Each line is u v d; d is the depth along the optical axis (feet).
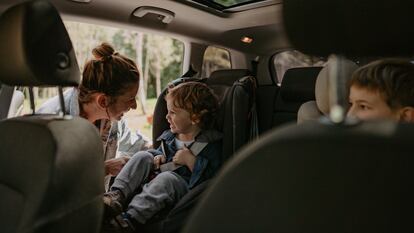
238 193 1.85
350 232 1.68
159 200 5.33
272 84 10.15
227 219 1.90
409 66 3.40
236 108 6.09
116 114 5.51
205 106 6.08
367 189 1.63
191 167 5.95
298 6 2.00
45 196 2.87
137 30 7.48
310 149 1.70
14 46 3.14
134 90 5.43
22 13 3.14
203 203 1.95
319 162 1.69
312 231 1.75
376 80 3.36
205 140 6.07
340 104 1.85
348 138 1.65
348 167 1.65
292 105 8.73
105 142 6.06
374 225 1.64
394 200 1.59
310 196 1.73
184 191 5.66
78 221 3.29
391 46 1.88
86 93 5.19
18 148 3.22
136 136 7.09
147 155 6.02
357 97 3.50
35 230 2.80
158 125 6.95
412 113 3.30
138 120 10.00
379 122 1.77
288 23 2.04
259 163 1.80
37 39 3.21
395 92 3.30
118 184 5.67
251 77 6.86
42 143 3.06
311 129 1.78
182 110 6.06
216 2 8.17
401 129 1.66
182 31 8.29
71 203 3.17
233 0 8.31
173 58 10.41
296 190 1.74
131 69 5.35
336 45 1.93
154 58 11.75
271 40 9.46
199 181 5.78
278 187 1.77
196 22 8.23
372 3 1.85
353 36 1.89
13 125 3.34
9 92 5.32
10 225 3.11
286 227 1.79
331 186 1.68
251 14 8.52
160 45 11.33
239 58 9.91
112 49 5.43
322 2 1.93
